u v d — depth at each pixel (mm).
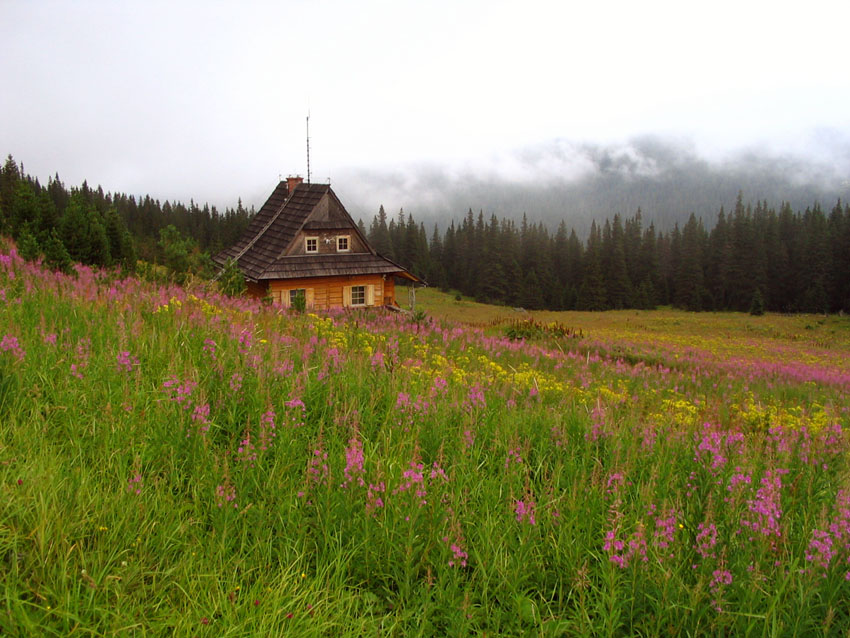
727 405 10766
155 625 3227
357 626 3582
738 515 4523
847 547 4043
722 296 141750
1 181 78312
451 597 3811
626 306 148000
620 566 3938
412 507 4234
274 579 3738
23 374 5293
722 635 3611
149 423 5020
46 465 4199
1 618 2979
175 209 152000
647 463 5762
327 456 4840
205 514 4320
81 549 3570
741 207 179250
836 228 137375
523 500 4887
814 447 6176
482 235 172125
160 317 8031
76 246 20234
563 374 12906
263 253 36312
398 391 6703
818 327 74812
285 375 6391
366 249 37000
